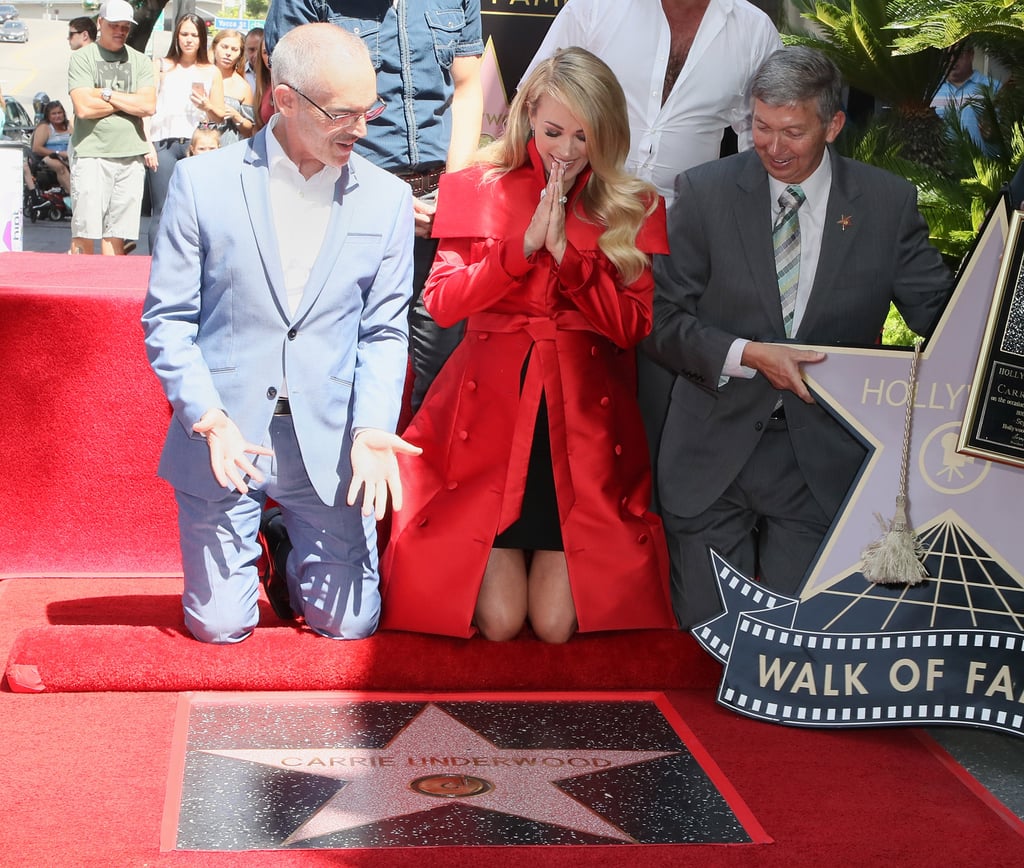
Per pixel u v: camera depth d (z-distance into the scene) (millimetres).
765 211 3365
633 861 2494
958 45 4820
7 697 3160
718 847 2559
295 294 3248
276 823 2574
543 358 3328
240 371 3193
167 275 3148
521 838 2557
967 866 2529
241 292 3176
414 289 3959
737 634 3229
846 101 5453
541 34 5012
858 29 4789
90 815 2572
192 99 8414
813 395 3229
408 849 2492
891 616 3176
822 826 2670
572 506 3363
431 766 2871
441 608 3338
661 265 3492
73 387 3922
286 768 2828
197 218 3146
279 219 3223
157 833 2514
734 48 3904
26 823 2527
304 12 3828
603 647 3367
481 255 3350
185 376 3078
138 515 4008
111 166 8383
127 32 8359
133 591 3869
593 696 3311
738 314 3402
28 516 3957
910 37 4336
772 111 3172
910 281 3402
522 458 3332
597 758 2949
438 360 3898
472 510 3342
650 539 3447
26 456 3930
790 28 5367
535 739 3041
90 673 3178
